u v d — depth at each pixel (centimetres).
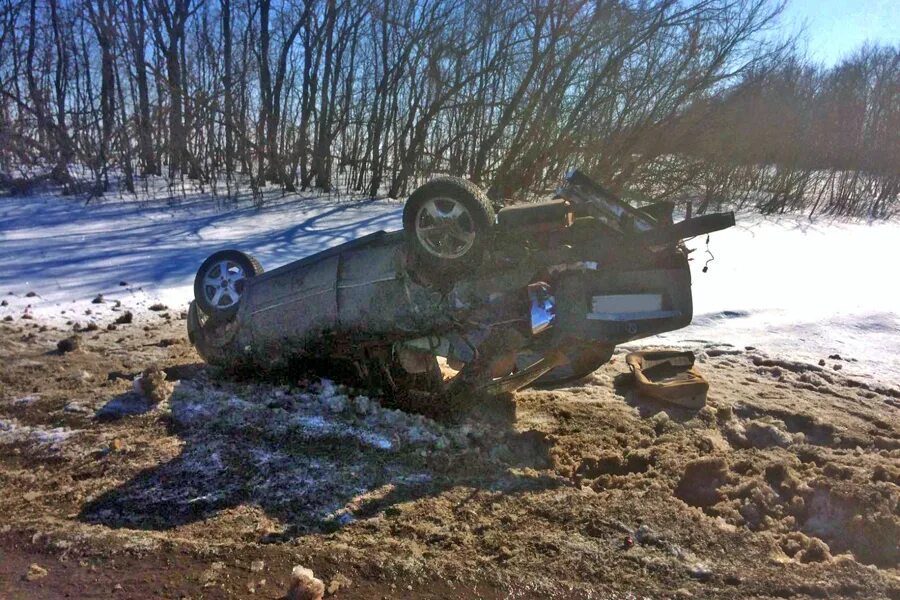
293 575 308
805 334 831
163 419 509
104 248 1194
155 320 828
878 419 566
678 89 1684
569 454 481
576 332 461
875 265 1300
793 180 2352
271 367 581
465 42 1738
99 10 1808
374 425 500
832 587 321
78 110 1895
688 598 314
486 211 459
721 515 399
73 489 409
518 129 1698
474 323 491
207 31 2069
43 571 327
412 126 1912
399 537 364
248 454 453
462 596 314
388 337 523
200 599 309
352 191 2027
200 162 1984
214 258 626
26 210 1557
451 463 451
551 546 354
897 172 2581
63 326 790
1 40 1928
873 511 397
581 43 1608
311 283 554
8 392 567
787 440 512
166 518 381
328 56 1961
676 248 465
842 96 2644
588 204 463
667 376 618
